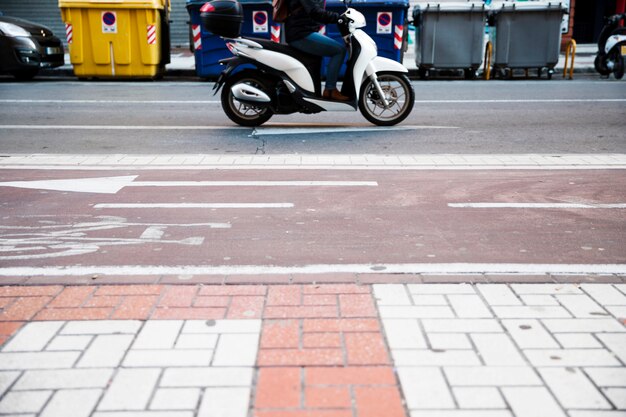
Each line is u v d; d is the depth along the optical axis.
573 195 5.62
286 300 3.38
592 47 23.50
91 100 11.84
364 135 8.47
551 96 12.30
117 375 2.67
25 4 22.20
